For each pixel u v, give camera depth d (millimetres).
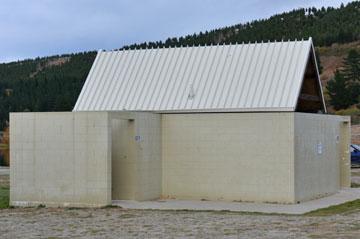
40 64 174000
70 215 17812
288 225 15055
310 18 155875
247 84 22234
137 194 20703
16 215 18141
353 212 18016
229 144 21312
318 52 130875
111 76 24781
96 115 19625
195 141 21781
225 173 21344
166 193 22109
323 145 23547
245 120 21125
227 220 16250
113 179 20984
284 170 20516
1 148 66250
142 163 20938
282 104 20812
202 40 137875
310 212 18172
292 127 20453
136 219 16625
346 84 85062
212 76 23125
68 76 129375
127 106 23141
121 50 25859
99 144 19578
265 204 20281
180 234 13844
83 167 19750
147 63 24844
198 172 21703
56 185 20078
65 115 19953
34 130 20344
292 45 23359
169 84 23438
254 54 23500
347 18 150875
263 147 20844
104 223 15961
